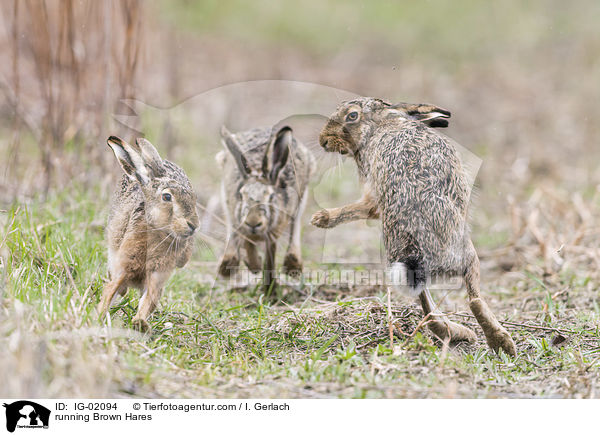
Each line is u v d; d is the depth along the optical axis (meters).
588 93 47.94
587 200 31.83
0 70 33.97
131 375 14.90
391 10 62.22
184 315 19.14
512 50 56.50
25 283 17.12
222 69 46.91
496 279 24.97
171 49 41.31
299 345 18.08
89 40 31.25
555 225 28.17
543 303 21.94
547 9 61.84
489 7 62.25
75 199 23.70
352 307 20.30
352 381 15.74
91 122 26.22
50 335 14.82
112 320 16.83
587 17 59.94
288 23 59.38
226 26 58.03
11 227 19.14
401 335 18.34
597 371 16.55
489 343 17.44
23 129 31.98
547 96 47.81
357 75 49.66
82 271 19.16
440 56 55.22
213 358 16.84
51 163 25.22
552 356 17.80
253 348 17.64
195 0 56.81
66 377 13.90
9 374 13.16
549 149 39.25
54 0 36.31
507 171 35.41
